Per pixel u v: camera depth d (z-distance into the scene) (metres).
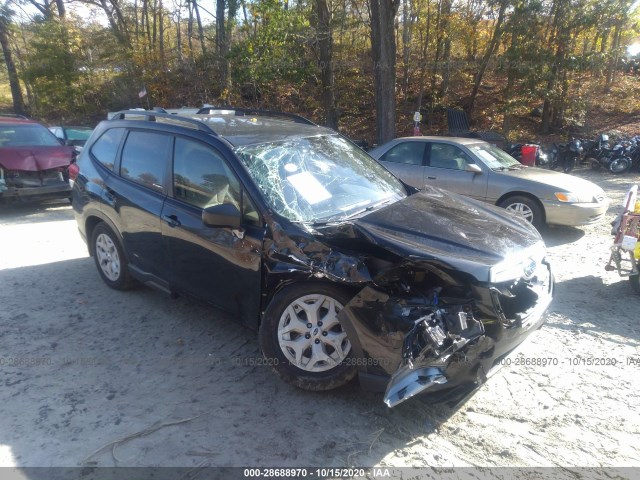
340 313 3.35
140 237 4.75
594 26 17.53
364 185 4.51
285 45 19.22
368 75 23.09
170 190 4.50
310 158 4.43
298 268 3.51
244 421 3.41
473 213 4.11
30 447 3.14
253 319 3.89
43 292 5.54
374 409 3.55
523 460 3.08
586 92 20.09
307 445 3.19
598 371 4.05
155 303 5.26
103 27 26.09
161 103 24.58
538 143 18.70
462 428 3.37
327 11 19.06
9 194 9.49
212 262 4.07
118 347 4.39
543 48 18.02
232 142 4.17
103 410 3.52
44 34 24.33
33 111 28.58
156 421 3.41
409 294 3.27
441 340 3.05
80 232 5.80
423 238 3.50
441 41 20.81
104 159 5.31
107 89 25.25
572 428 3.38
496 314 3.18
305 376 3.59
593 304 5.39
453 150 8.75
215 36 25.47
